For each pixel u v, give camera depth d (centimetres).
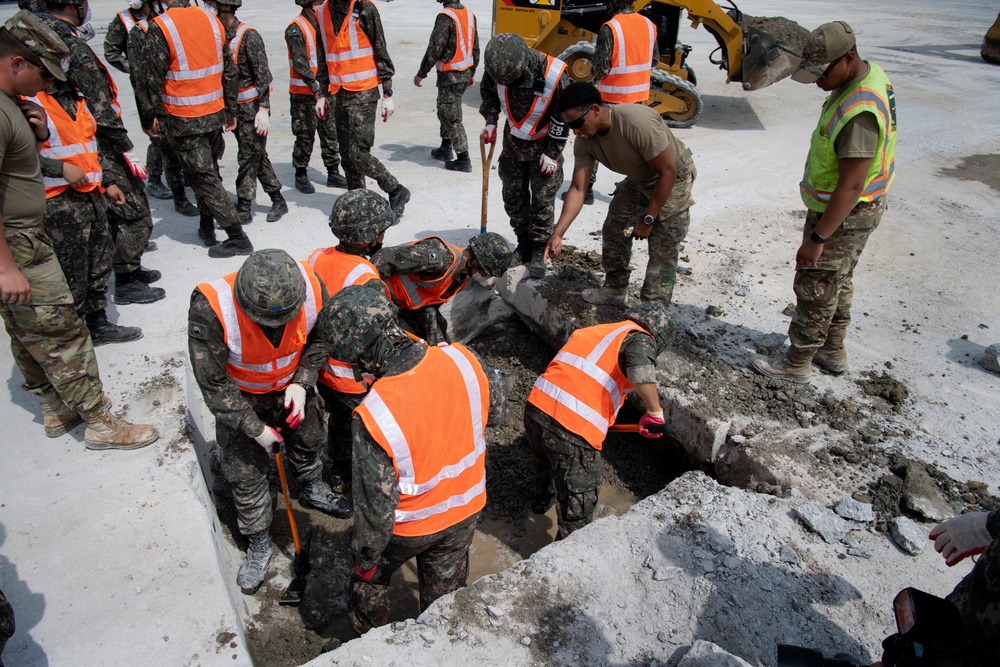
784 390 439
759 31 944
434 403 262
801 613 296
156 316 498
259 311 278
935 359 483
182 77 515
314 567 382
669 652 277
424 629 282
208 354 294
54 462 363
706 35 1712
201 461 400
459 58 743
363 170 640
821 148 369
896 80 1277
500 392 292
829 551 327
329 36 596
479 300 561
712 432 408
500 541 415
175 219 660
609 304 521
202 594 300
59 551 315
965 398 443
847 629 290
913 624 215
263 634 345
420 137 933
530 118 497
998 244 655
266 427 317
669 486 366
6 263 289
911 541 327
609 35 643
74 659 272
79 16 439
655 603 297
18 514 331
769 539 331
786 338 499
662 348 350
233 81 575
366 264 360
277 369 322
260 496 346
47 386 367
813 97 1203
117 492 346
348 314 263
